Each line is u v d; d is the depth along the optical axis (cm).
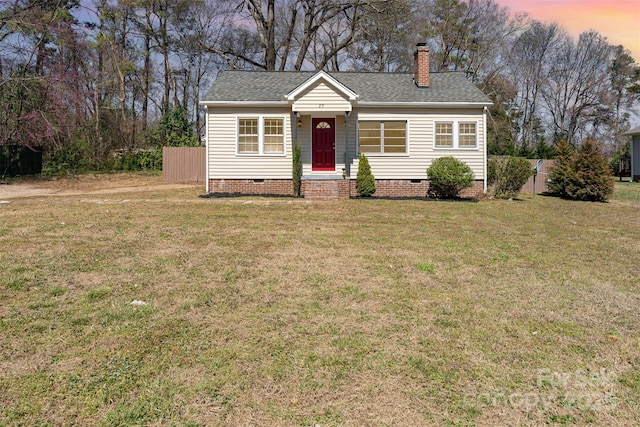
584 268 689
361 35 3027
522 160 1689
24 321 439
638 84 4397
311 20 2772
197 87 4019
